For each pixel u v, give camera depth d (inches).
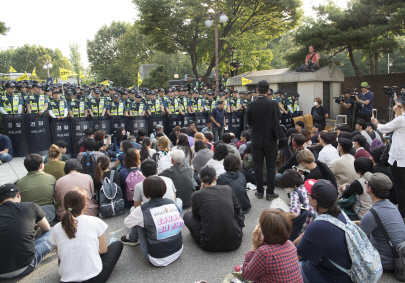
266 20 686.5
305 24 584.7
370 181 130.5
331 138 219.3
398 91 484.1
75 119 355.3
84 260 117.9
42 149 337.4
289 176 141.0
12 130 324.8
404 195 170.7
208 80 730.2
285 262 89.7
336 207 105.6
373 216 127.3
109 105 390.6
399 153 168.7
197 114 440.1
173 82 780.6
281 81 557.0
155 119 416.2
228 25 675.4
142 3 617.3
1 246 127.1
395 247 124.0
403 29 531.8
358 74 610.9
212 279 132.5
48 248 145.7
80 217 120.5
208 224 149.9
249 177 258.2
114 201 194.7
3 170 282.5
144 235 144.0
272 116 212.5
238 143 303.4
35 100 339.9
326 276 104.9
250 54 673.0
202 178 159.3
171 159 209.8
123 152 233.9
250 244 163.2
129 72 1820.9
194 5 629.0
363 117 416.2
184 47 721.0
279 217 91.7
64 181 177.0
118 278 134.2
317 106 419.8
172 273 137.5
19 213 132.3
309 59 538.3
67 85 478.3
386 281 125.4
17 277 137.4
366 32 504.1
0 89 345.4
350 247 100.6
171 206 143.3
